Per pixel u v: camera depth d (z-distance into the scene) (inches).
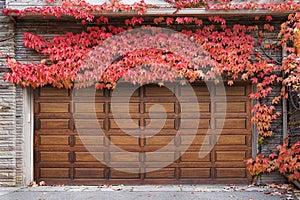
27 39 245.3
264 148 247.8
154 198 213.3
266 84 246.5
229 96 256.2
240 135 255.3
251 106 254.7
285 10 236.4
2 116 244.5
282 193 221.9
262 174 248.7
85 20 244.2
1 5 248.2
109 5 239.0
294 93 240.8
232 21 249.4
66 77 245.9
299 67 231.5
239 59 245.1
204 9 238.1
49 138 255.6
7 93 244.7
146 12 238.8
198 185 251.8
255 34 249.6
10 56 244.4
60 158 255.1
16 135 246.4
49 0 245.8
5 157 243.6
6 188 238.7
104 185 251.3
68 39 246.7
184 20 242.4
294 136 242.5
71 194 222.7
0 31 245.3
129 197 215.8
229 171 254.7
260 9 237.1
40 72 244.4
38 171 254.5
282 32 241.9
